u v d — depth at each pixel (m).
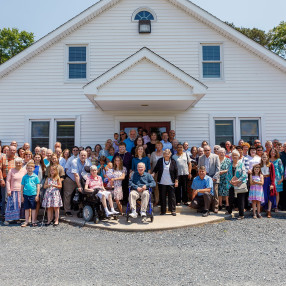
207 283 3.99
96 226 6.91
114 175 7.72
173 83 8.80
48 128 10.95
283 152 8.62
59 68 11.02
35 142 10.91
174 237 6.19
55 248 5.48
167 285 3.95
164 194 7.97
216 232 6.47
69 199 7.93
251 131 11.12
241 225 6.99
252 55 11.18
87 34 11.11
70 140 10.93
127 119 10.93
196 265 4.62
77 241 5.93
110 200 7.19
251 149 8.56
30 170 7.18
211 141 10.95
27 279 4.14
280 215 8.02
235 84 11.10
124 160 8.25
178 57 11.11
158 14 11.19
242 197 7.56
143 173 7.38
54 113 10.91
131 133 9.23
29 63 10.99
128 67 8.77
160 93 8.77
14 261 4.83
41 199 7.57
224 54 11.16
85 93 8.62
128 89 8.77
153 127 10.98
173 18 11.19
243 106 11.06
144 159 8.01
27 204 7.20
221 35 11.20
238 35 10.92
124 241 5.94
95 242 5.87
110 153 9.00
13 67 10.91
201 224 7.09
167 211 8.41
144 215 7.05
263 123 11.02
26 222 7.19
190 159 8.71
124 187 8.26
